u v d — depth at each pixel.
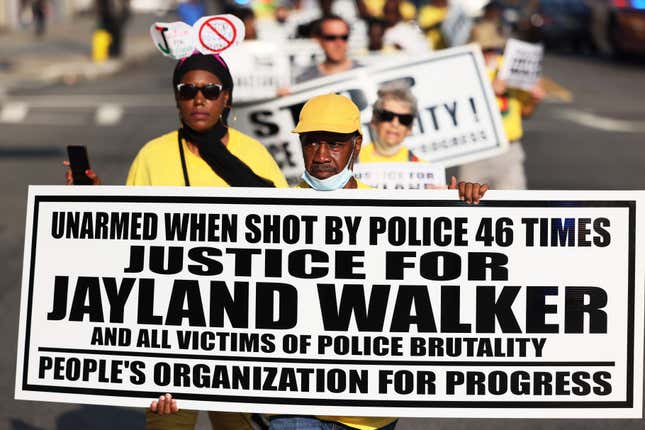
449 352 4.28
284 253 4.32
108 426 6.34
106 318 4.39
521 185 8.96
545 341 4.29
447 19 11.66
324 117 4.18
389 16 13.52
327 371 4.30
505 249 4.29
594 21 37.38
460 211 4.29
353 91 7.59
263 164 4.74
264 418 4.74
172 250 4.36
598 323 4.29
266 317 4.32
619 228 4.28
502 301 4.29
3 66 31.91
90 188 4.40
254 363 4.32
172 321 4.36
